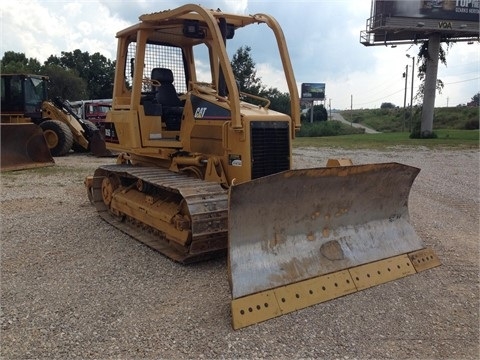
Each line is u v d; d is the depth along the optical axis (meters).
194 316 3.84
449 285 4.55
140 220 6.09
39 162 12.55
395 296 4.27
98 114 23.48
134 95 6.21
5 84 15.64
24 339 3.47
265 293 3.92
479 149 19.62
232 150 5.22
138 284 4.50
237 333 3.57
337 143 24.53
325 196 4.53
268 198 4.12
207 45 6.58
